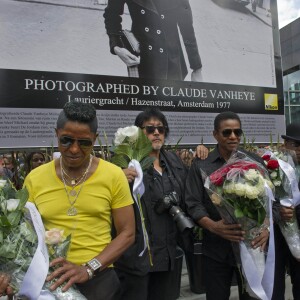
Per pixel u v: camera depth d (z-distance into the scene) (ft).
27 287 3.83
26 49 10.00
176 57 12.16
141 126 7.17
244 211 5.83
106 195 4.71
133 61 11.43
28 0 10.05
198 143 12.44
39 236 4.05
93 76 10.84
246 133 13.47
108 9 11.11
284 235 7.64
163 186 6.98
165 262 6.68
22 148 9.88
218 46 13.01
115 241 4.73
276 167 7.16
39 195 4.68
